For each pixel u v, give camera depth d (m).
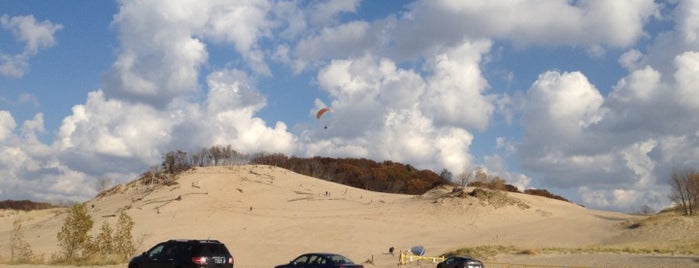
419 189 175.25
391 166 189.12
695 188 97.94
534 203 121.81
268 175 136.75
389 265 55.25
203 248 26.77
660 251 56.88
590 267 41.88
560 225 98.50
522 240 84.88
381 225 97.38
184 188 120.75
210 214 102.75
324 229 92.44
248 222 98.94
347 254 72.06
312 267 29.75
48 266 36.44
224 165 149.88
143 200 115.81
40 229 99.38
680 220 85.19
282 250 73.44
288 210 110.31
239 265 50.00
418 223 101.00
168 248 27.70
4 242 80.56
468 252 60.34
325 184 138.25
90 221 42.62
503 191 123.12
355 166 183.75
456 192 117.69
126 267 36.41
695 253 54.12
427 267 50.88
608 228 91.81
